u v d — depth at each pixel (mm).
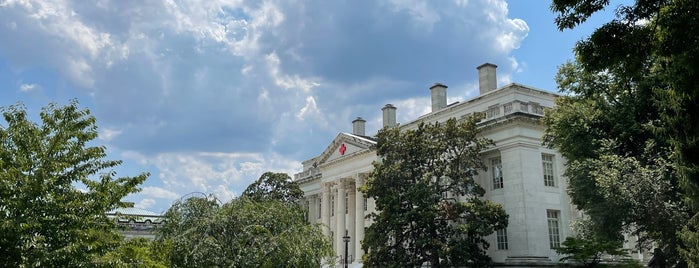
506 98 59062
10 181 19906
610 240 38344
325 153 79750
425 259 48594
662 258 33906
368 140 71375
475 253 48156
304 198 91812
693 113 24344
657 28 17984
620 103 37719
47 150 21531
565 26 18344
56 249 19859
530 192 52281
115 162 22797
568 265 50938
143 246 26312
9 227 18453
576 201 37812
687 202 26422
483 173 56812
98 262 20562
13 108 21938
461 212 48031
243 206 31203
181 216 30016
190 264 27312
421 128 52438
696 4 15844
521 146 53125
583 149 38094
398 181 50469
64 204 20578
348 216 75500
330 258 36688
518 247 51469
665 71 21312
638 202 31625
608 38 17641
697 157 24484
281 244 29156
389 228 48531
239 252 28219
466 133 51188
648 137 35375
